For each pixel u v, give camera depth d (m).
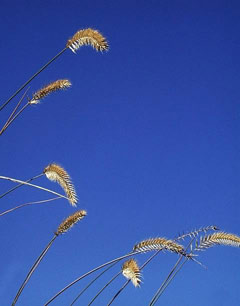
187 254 0.52
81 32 0.55
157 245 0.51
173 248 0.51
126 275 0.47
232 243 0.53
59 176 0.57
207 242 0.54
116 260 0.56
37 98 0.57
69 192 0.57
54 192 0.57
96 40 0.55
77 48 0.56
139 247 0.52
